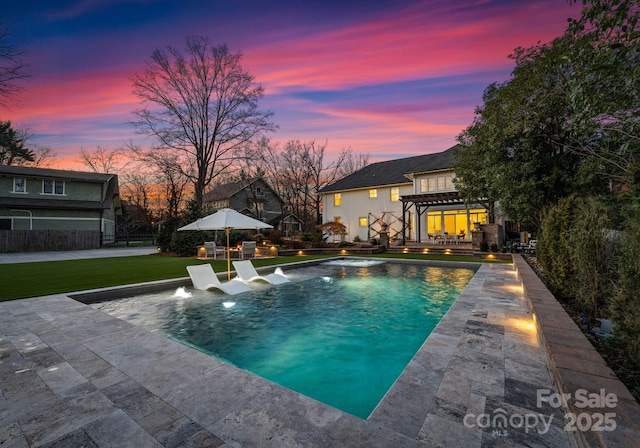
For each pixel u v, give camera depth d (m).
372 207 26.23
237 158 26.16
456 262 12.68
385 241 19.64
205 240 17.34
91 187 26.70
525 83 9.95
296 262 12.80
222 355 4.46
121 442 1.96
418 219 21.50
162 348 3.62
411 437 1.97
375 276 10.97
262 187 41.94
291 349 4.69
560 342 2.80
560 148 11.02
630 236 3.21
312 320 6.06
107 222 29.19
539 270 8.84
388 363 4.20
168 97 23.78
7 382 2.79
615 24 3.46
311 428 2.09
